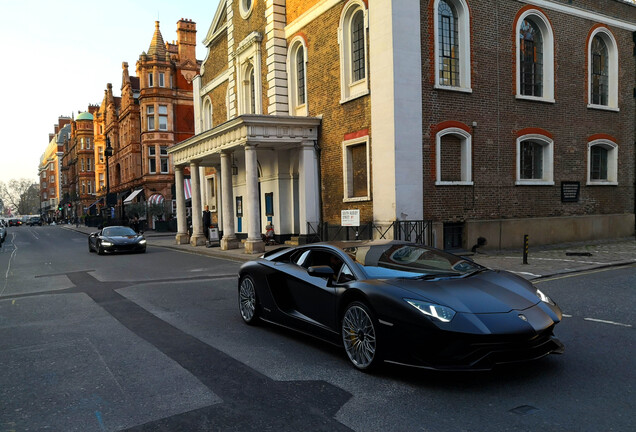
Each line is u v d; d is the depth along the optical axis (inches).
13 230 2474.2
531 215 638.5
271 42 740.0
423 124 539.2
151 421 142.1
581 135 696.4
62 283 450.9
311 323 213.6
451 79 573.0
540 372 173.5
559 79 668.1
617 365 178.7
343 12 601.9
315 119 660.7
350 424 135.6
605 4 721.6
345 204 616.7
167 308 316.8
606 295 317.7
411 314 160.9
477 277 192.9
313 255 231.0
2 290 422.9
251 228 663.1
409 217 524.7
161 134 1664.6
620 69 749.3
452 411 141.7
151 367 193.5
